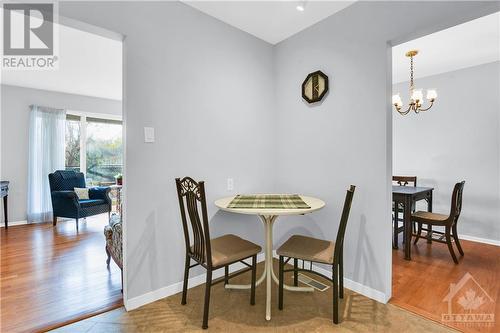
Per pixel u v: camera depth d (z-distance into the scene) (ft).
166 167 6.63
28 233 12.77
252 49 8.60
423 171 12.80
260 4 6.95
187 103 7.02
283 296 6.63
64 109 15.94
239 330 5.33
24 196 14.80
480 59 10.61
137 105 6.12
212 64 7.55
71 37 9.09
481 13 5.14
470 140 11.43
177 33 6.81
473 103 11.34
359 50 6.80
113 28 5.78
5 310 6.09
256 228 8.88
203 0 6.81
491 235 10.93
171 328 5.40
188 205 6.03
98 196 15.08
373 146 6.53
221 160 7.79
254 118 8.68
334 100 7.40
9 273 8.17
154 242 6.45
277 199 7.11
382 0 6.33
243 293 6.82
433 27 5.65
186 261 6.29
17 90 14.57
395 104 10.62
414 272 8.12
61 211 13.57
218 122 7.71
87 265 8.84
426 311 5.98
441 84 12.18
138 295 6.21
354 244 6.93
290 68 8.70
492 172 10.89
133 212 6.10
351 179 7.02
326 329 5.35
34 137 14.84
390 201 6.40
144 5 6.24
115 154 18.88
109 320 5.67
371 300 6.46
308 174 8.18
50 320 5.68
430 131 12.55
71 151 16.71
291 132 8.71
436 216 9.68
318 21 7.78
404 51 9.86
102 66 11.76
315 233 7.98
